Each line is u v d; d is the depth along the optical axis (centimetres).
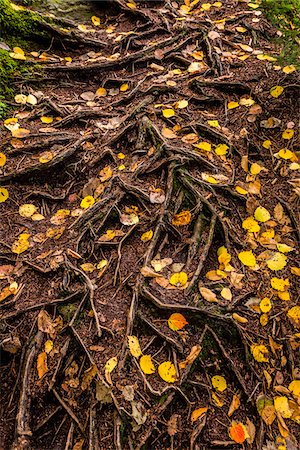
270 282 111
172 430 91
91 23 203
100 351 99
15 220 130
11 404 97
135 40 185
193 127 142
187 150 132
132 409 91
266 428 91
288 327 105
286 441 90
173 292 106
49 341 101
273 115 148
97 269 114
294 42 172
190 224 119
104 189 129
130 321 101
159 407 91
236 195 125
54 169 139
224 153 136
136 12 199
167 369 96
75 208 132
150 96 155
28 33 179
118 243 118
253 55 171
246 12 195
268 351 101
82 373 97
